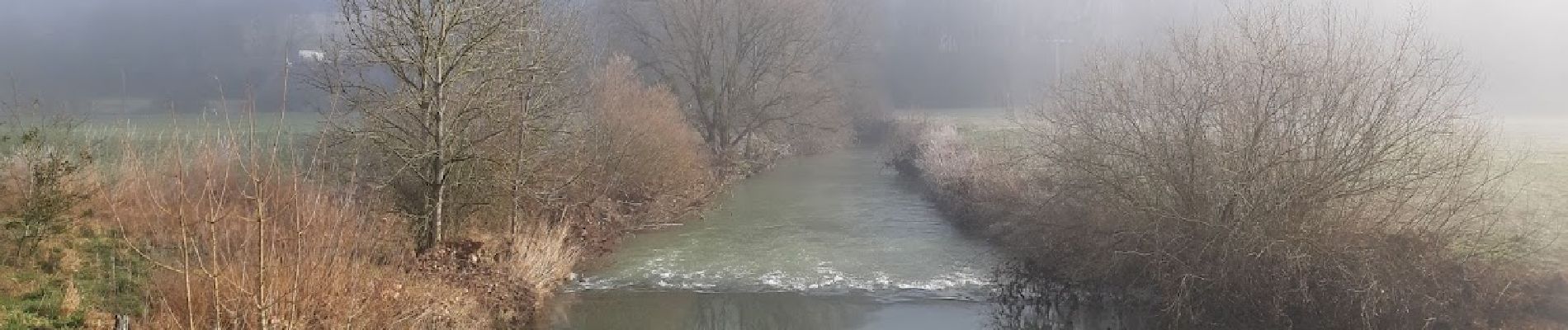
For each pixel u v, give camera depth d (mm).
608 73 23375
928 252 17297
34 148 11000
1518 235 11953
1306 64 11562
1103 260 13195
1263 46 11688
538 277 13430
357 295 9055
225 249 9203
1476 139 11961
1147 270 12648
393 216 12984
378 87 12562
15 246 10148
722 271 15828
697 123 31969
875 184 29203
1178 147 12320
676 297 14070
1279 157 11258
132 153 12828
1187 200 12148
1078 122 14383
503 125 13672
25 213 10109
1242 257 11180
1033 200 16062
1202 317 11609
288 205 9094
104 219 11609
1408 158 10922
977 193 19797
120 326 7828
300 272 8336
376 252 11422
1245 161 11500
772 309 13492
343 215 10344
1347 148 11102
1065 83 16234
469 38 12336
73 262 10086
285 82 8180
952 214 21250
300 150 13102
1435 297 10438
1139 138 13086
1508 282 10641
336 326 8445
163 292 8797
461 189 14070
